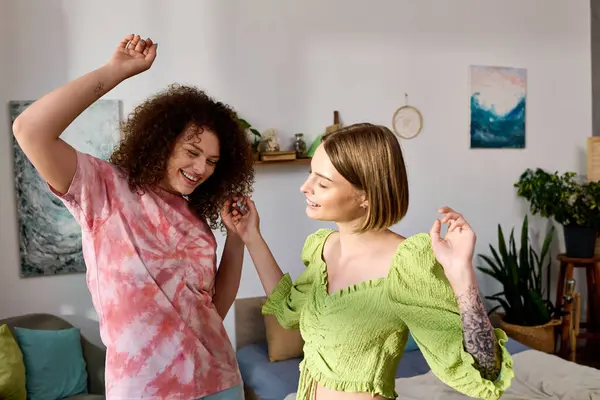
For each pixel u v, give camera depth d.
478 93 4.23
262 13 3.65
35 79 3.24
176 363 1.31
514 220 4.42
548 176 4.21
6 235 3.26
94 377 3.18
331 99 3.84
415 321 1.09
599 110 4.64
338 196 1.16
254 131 3.54
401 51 4.00
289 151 3.59
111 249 1.30
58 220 3.32
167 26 3.47
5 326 2.91
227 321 3.70
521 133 4.39
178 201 1.42
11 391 2.72
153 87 3.45
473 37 4.21
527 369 2.87
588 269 4.21
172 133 1.32
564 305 4.06
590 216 4.03
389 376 1.16
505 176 4.37
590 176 4.24
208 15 3.54
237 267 1.61
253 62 3.65
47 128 1.14
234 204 1.51
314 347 1.20
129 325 1.29
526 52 4.38
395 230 4.08
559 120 4.51
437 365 1.04
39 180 3.28
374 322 1.13
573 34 4.52
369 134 1.16
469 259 0.99
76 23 3.30
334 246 1.32
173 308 1.32
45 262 3.31
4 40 3.18
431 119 4.11
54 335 3.06
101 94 1.21
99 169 1.31
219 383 1.38
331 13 3.81
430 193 4.14
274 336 3.32
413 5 4.02
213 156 1.37
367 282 1.17
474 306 0.98
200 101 1.39
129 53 1.26
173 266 1.34
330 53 3.82
